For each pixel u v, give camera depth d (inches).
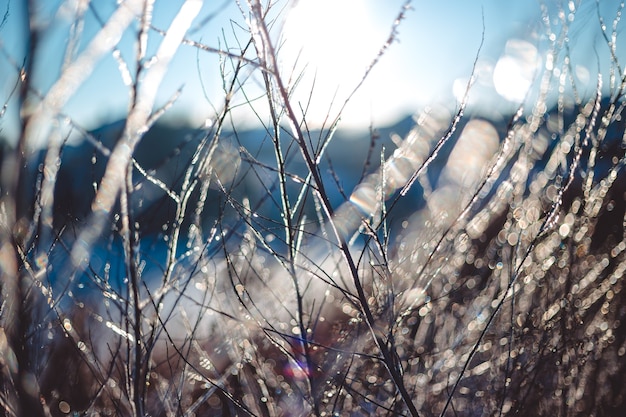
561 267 100.1
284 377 91.9
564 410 89.5
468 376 97.2
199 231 76.5
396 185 83.0
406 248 100.2
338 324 95.5
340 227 67.3
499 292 101.4
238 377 86.9
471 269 113.8
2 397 55.9
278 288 96.7
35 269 62.8
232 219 87.9
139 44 51.7
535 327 96.6
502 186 98.0
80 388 86.8
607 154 99.7
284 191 70.9
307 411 80.4
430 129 82.8
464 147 100.3
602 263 104.0
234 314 86.4
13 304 51.7
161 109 56.7
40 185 58.1
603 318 105.1
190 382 89.3
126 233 58.3
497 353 95.1
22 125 42.1
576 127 88.4
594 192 94.7
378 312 80.6
